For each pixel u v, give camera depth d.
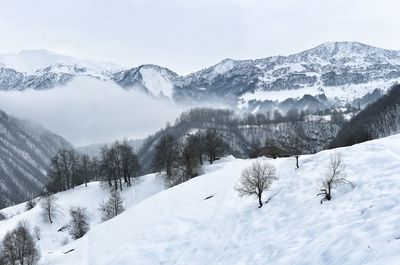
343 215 31.14
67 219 88.62
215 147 109.12
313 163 52.06
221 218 47.31
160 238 48.16
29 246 58.81
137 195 93.81
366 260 17.25
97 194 99.50
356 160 46.00
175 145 103.50
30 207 126.12
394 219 21.44
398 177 35.88
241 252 34.81
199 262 38.59
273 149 102.44
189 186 63.88
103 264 46.09
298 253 24.83
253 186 47.78
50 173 123.38
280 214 40.81
